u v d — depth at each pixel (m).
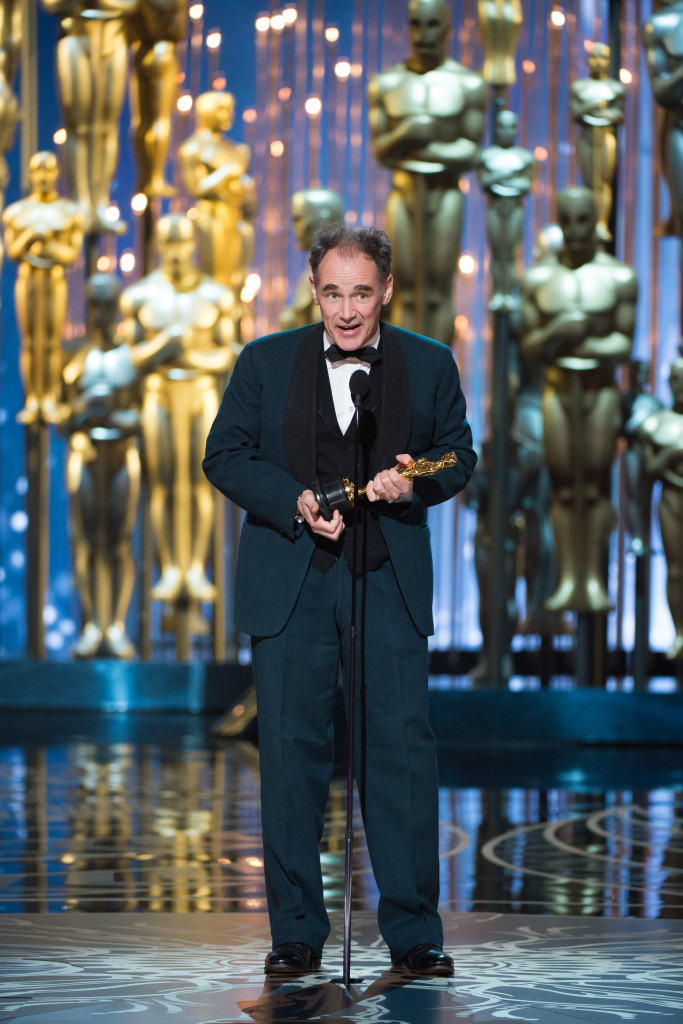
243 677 42.88
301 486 11.88
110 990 11.05
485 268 47.03
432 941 11.98
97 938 13.35
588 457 37.62
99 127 42.03
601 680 38.62
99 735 35.78
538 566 41.66
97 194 42.38
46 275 41.97
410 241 37.75
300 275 46.56
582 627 38.47
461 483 12.40
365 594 12.05
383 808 12.00
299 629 12.01
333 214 39.72
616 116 38.97
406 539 12.10
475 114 37.47
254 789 25.42
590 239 36.94
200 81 46.50
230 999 10.73
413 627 12.09
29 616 43.44
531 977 11.65
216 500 42.81
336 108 46.50
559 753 34.75
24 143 44.56
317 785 12.14
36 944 13.03
